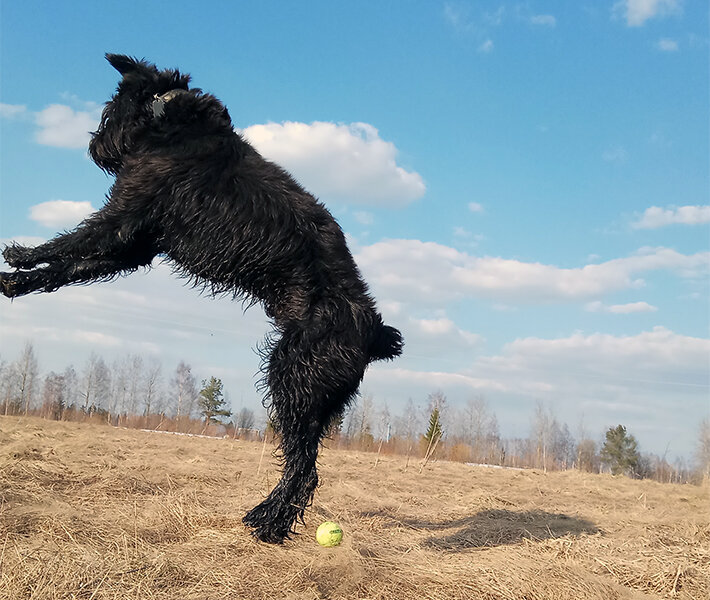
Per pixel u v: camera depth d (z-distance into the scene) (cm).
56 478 243
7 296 157
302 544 168
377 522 222
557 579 151
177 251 167
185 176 161
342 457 540
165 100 164
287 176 174
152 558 140
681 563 167
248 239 162
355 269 177
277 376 167
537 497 371
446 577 149
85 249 160
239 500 228
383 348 183
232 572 141
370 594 138
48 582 119
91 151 179
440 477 448
